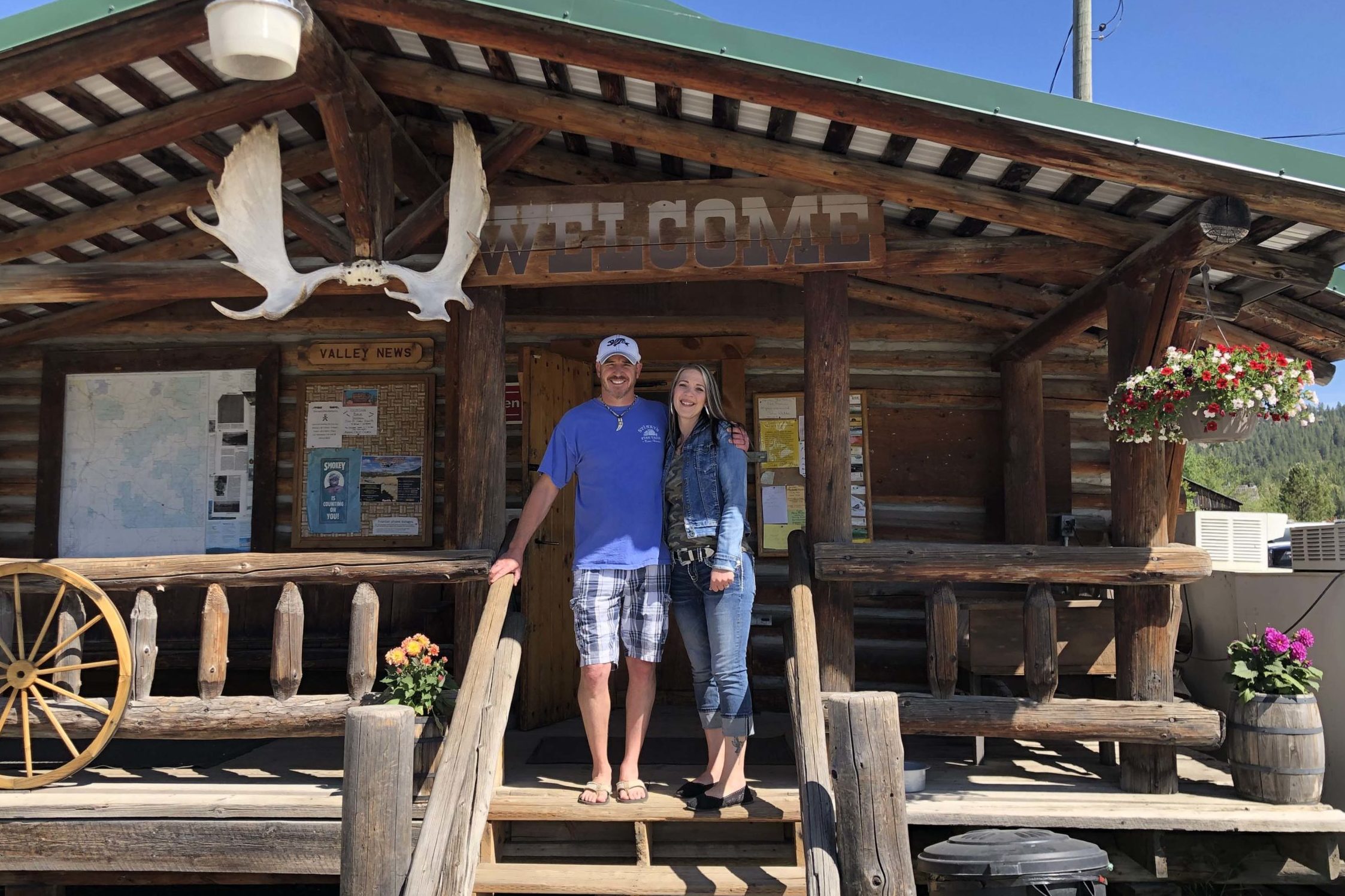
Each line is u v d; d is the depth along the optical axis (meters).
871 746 3.03
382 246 4.75
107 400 7.05
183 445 7.00
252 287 4.89
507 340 6.95
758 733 5.79
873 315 6.98
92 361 7.04
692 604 4.18
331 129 4.29
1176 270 4.42
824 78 3.86
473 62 4.64
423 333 7.02
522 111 4.66
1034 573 4.53
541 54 4.03
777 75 3.97
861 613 6.91
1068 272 5.20
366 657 4.48
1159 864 4.30
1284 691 4.44
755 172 4.91
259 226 4.69
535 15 3.85
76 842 4.19
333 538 6.88
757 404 6.96
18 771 4.89
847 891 2.98
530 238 4.86
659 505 4.21
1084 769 5.11
